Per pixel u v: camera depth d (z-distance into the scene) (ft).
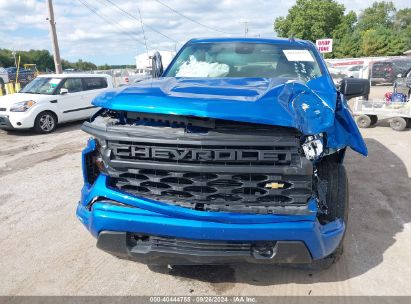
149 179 8.05
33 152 25.08
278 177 7.70
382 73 77.92
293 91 8.82
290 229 7.73
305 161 7.63
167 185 8.04
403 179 17.81
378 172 18.93
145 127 8.04
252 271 10.13
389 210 14.14
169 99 7.92
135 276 9.98
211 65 12.99
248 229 7.70
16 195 16.31
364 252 11.07
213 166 7.64
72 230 12.79
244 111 7.45
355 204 14.70
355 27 279.90
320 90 10.36
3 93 59.72
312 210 7.79
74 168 20.56
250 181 7.75
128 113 8.35
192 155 7.66
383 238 11.94
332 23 186.29
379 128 31.96
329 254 8.92
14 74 96.02
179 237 8.00
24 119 31.09
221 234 7.77
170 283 9.65
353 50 183.11
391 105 31.01
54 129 33.58
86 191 9.23
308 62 12.67
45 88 34.32
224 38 14.44
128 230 8.19
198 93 8.36
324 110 8.80
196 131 7.75
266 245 8.13
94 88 36.86
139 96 8.25
